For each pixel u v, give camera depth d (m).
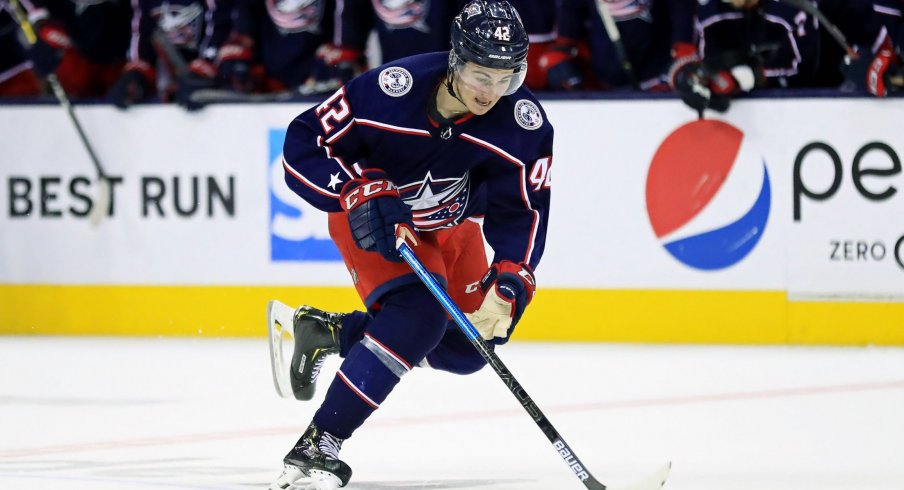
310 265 23.81
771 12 23.17
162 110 24.30
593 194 23.00
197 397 17.39
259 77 25.59
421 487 11.60
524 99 11.30
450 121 11.12
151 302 24.55
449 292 13.00
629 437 14.31
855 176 22.33
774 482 11.77
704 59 22.31
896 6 23.00
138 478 11.81
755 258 22.64
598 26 24.23
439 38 24.61
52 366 20.55
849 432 14.49
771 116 22.42
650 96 22.69
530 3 24.67
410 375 19.08
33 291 24.97
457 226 12.86
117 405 16.73
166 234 24.41
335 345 13.57
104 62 26.88
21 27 24.84
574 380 18.73
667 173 22.77
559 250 23.20
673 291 22.89
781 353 21.55
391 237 10.80
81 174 24.62
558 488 11.60
